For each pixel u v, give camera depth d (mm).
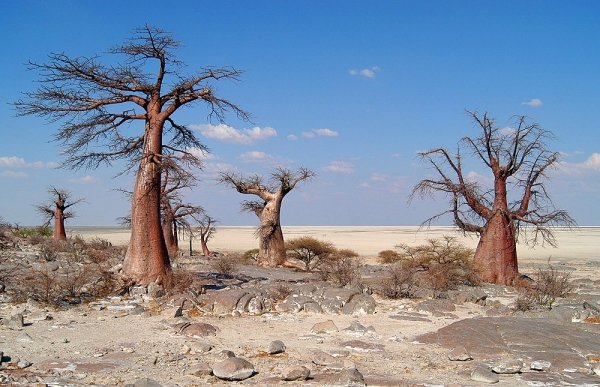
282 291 18391
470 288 21984
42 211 46875
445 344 12109
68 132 18734
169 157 18125
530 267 38469
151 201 18547
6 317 14008
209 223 46625
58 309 15469
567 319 14883
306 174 35938
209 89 18859
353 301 16578
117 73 18438
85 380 9031
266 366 10164
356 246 69500
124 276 18172
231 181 35906
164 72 18891
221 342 12148
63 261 25359
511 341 11953
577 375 9805
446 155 26297
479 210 25578
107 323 13945
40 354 10711
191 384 8977
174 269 21359
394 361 10789
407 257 31750
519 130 25422
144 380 8680
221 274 24812
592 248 67750
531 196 25094
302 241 36375
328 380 9289
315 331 13578
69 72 18000
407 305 17703
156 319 14578
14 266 22062
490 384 9211
